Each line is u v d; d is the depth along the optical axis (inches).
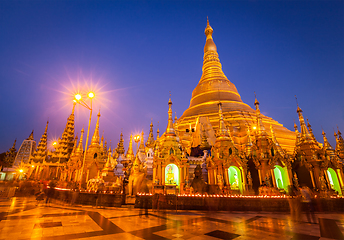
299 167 1251.8
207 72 3415.4
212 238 432.1
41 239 416.8
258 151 1187.9
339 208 853.8
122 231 484.4
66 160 2974.9
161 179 1179.3
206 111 2726.4
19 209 845.2
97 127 1974.7
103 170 1675.7
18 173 3206.2
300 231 495.8
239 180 1177.4
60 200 1127.0
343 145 1899.6
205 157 1656.0
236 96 3036.4
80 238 424.5
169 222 590.9
